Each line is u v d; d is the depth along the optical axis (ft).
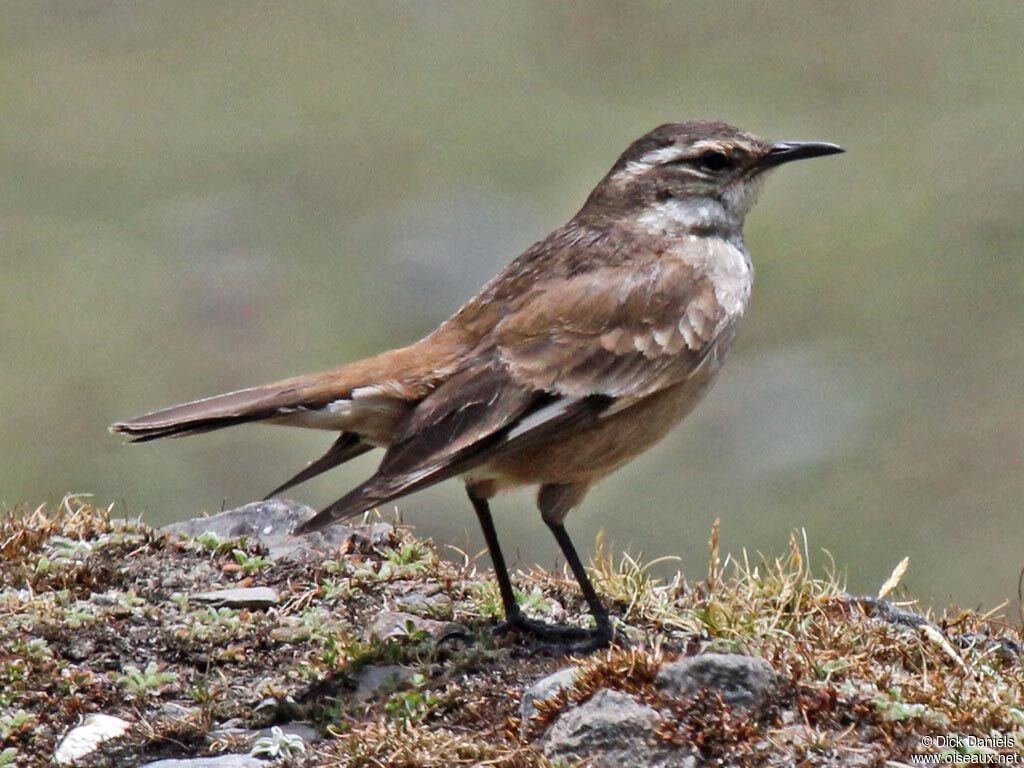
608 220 29.25
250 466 67.67
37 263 85.66
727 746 22.30
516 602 27.30
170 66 107.65
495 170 93.91
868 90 97.19
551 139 97.19
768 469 66.03
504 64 105.91
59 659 25.63
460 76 105.09
